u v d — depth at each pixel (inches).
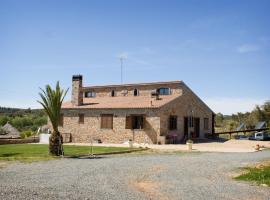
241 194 403.9
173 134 1332.4
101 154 858.8
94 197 364.8
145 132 1277.1
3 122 2723.9
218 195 395.9
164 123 1283.2
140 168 608.1
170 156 839.1
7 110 3609.7
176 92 1473.9
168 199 370.3
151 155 861.8
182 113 1422.2
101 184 442.9
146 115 1280.8
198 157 820.0
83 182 452.8
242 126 1973.4
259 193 410.6
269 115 2003.0
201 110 1590.8
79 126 1445.6
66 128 1482.5
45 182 443.2
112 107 1357.0
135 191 406.0
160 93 1521.9
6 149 952.9
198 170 599.8
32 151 884.6
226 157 824.9
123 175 524.1
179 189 426.3
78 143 1359.5
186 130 1454.2
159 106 1254.3
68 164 641.0
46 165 618.8
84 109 1433.3
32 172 527.8
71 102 1524.4
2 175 491.8
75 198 356.5
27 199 342.6
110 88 1669.5
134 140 1299.2
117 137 1342.3
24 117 2974.9
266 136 1502.2
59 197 358.0
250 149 1084.5
